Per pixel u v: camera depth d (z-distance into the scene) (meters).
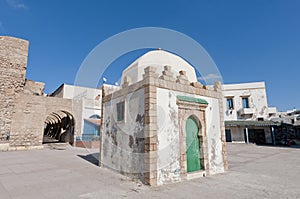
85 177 6.73
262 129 24.28
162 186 5.59
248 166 9.24
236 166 9.24
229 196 4.78
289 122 28.34
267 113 25.47
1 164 9.35
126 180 6.29
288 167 8.96
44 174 7.20
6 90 18.03
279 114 35.41
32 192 5.10
